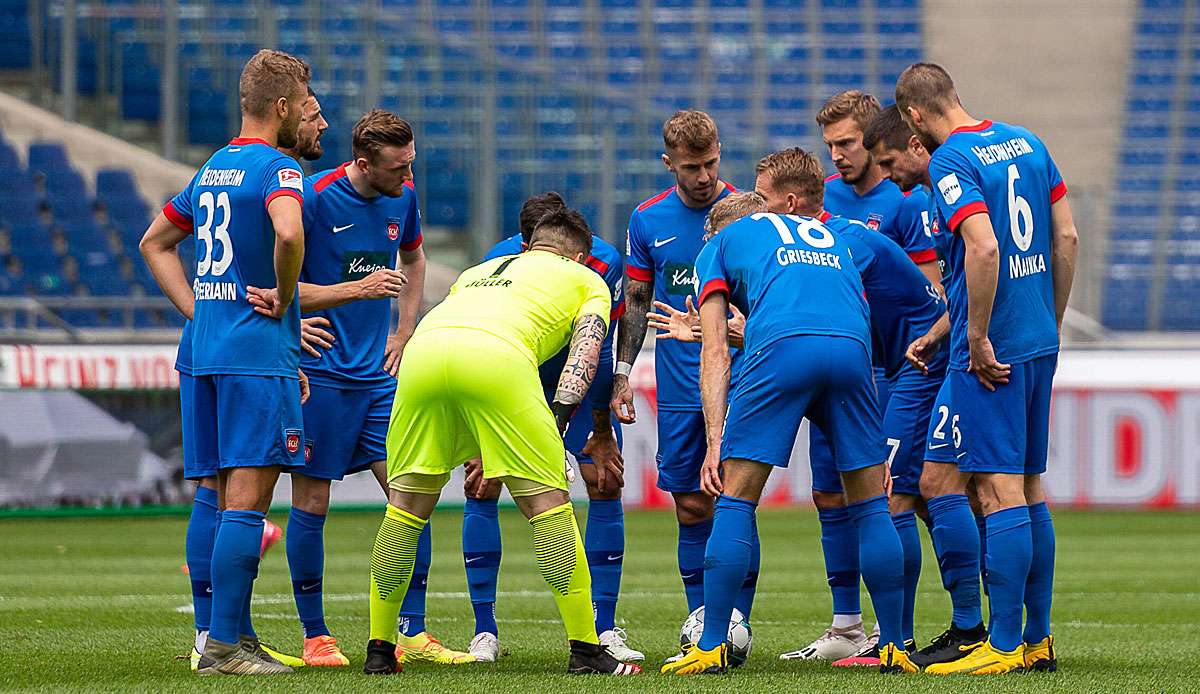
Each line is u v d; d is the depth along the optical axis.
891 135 20.41
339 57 84.12
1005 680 17.19
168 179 74.56
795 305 18.14
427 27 90.56
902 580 18.52
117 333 64.56
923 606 30.06
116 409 54.84
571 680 17.19
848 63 92.12
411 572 18.27
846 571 21.89
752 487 18.20
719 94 89.31
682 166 21.94
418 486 18.17
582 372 18.22
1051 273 18.98
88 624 25.55
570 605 18.27
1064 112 93.56
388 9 90.75
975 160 18.25
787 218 19.08
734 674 18.12
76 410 54.50
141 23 82.75
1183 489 60.75
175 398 55.44
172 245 19.69
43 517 54.44
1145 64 94.44
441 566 39.50
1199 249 84.06
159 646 22.11
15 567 38.38
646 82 90.44
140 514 55.38
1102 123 92.94
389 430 18.39
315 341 20.39
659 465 22.75
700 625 21.09
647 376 60.59
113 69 81.00
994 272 17.77
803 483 62.53
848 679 17.28
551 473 18.12
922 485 19.58
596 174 80.00
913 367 21.09
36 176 72.25
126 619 26.45
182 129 78.88
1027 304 18.41
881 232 23.30
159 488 55.09
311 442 20.67
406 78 83.50
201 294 18.62
